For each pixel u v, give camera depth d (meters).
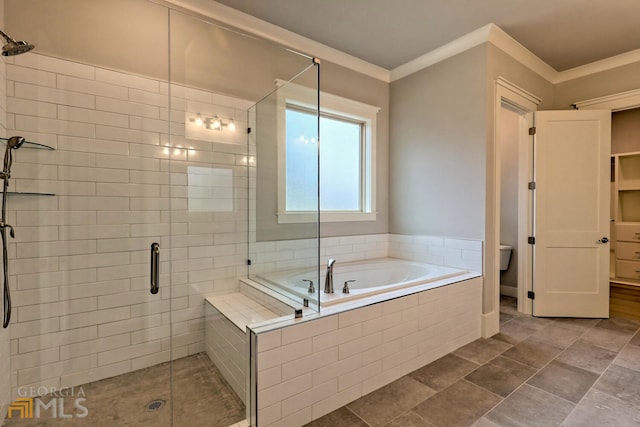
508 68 2.89
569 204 3.09
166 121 2.18
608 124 3.01
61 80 1.84
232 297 2.34
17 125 1.73
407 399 1.81
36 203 1.78
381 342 1.96
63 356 1.86
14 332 1.72
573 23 2.56
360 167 3.46
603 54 3.06
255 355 1.50
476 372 2.10
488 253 2.71
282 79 2.60
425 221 3.18
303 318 1.69
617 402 1.74
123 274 2.03
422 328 2.20
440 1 2.29
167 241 2.18
